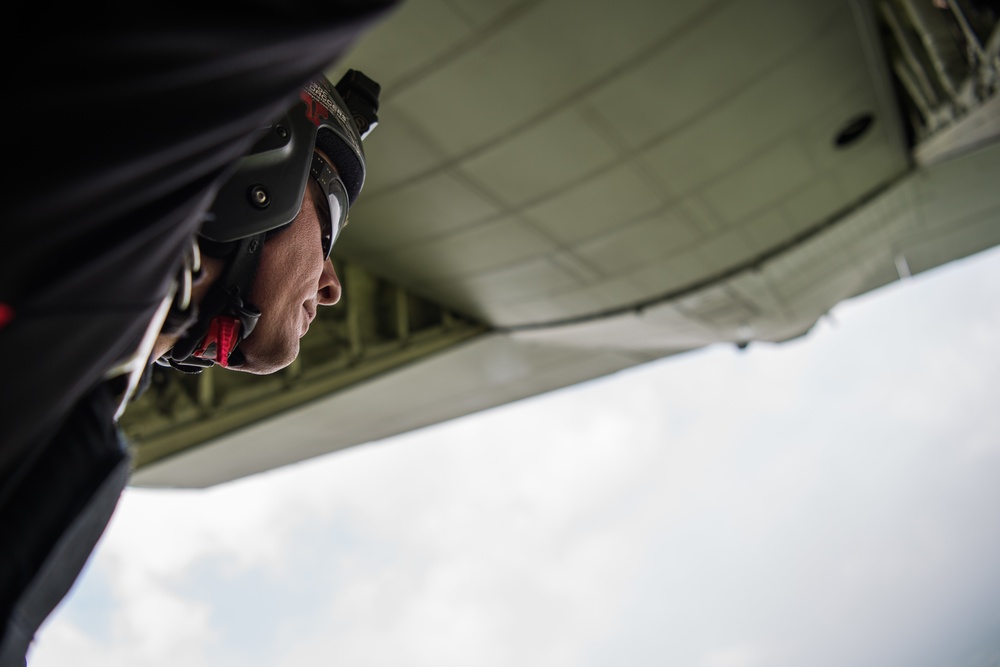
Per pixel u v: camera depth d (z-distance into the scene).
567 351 17.80
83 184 0.54
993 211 17.14
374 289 14.34
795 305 17.77
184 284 0.88
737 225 12.53
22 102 0.50
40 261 0.55
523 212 10.72
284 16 0.59
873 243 16.55
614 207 10.98
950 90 11.02
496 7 7.16
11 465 0.63
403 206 10.36
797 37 8.74
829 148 11.63
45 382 0.59
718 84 9.00
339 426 16.72
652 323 15.86
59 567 0.68
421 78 7.88
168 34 0.53
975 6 8.99
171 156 0.59
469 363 16.28
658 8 7.65
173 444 14.41
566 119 8.88
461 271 12.66
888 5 10.98
